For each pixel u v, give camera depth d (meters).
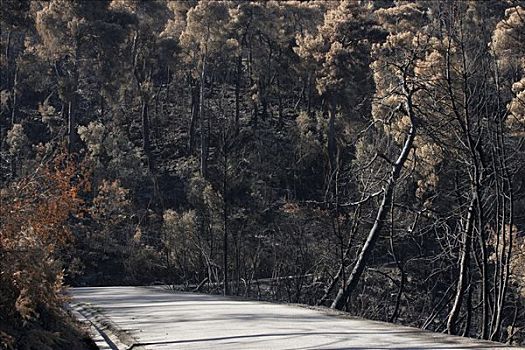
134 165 59.44
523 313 25.02
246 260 39.44
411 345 11.15
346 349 10.80
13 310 11.67
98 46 64.25
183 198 58.22
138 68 69.00
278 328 14.02
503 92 24.30
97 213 48.28
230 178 46.78
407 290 29.22
